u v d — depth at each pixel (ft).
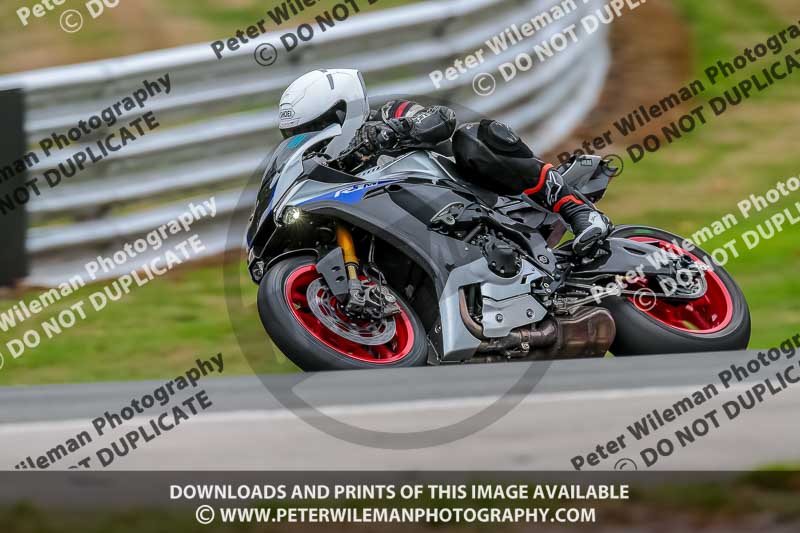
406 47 100.94
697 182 103.86
